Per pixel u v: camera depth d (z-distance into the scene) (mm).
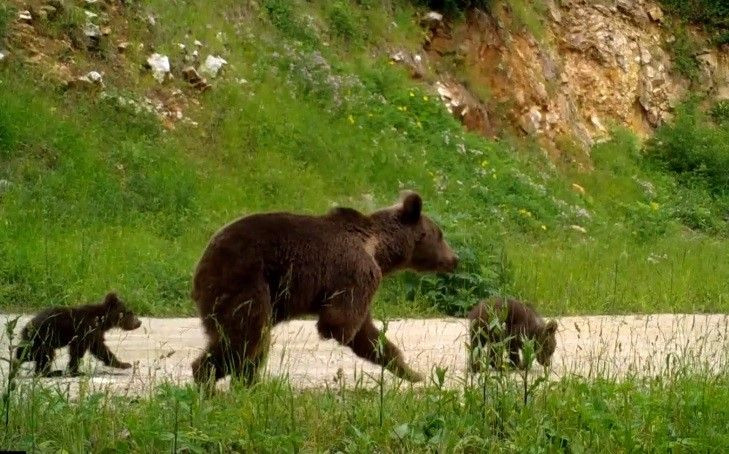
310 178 22375
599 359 9039
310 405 6910
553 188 28844
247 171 21734
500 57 31531
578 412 6828
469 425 6527
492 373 7949
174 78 22609
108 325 9438
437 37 31016
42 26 21219
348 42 28297
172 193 19344
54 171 18688
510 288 15438
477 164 26797
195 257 16359
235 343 7422
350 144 24141
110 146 20078
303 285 7828
